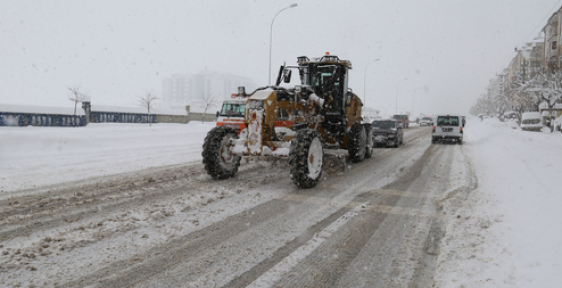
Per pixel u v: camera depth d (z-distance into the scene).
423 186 6.48
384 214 4.64
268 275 2.90
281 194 5.66
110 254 3.23
